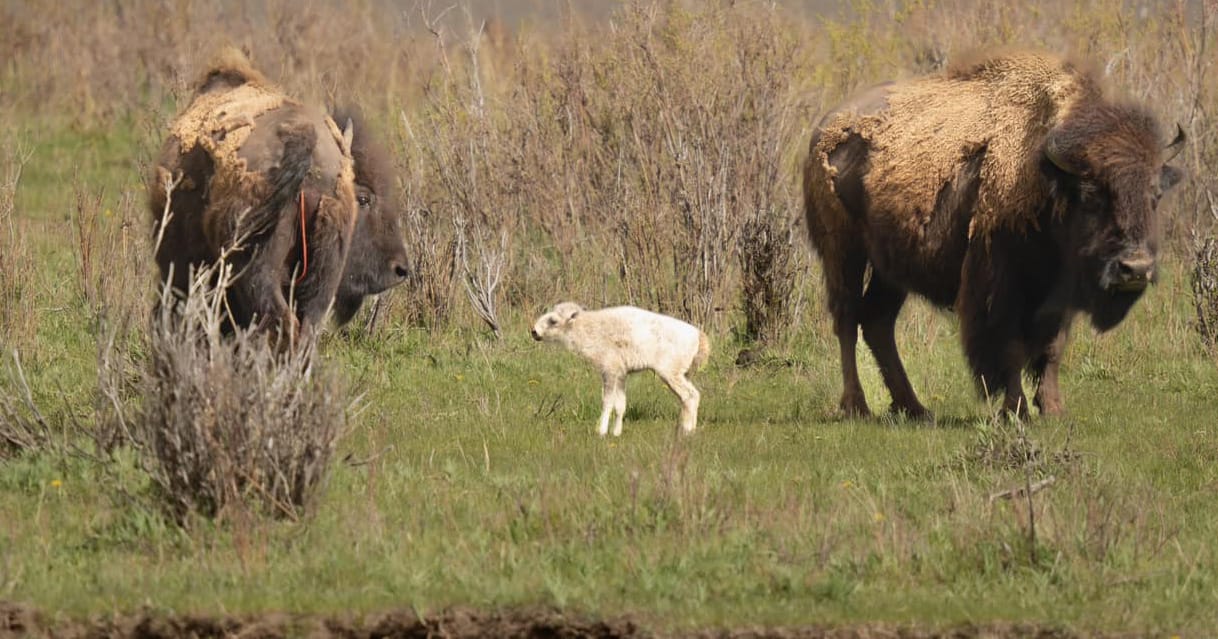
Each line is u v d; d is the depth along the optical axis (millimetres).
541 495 30719
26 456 33344
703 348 39312
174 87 62125
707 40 58125
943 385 47844
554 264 57875
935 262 41781
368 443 36156
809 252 55000
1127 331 52281
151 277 46094
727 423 41125
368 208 41750
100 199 53406
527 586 26125
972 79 42844
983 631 25047
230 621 25062
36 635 24922
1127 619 25188
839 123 44594
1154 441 38281
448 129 58375
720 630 25031
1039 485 31281
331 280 36750
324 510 29984
